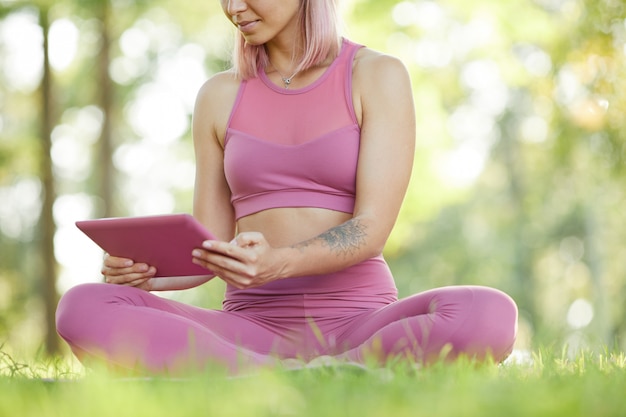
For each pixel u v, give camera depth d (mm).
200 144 4012
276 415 2105
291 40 3850
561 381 2684
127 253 3365
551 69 12609
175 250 3219
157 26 16109
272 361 3146
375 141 3664
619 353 3775
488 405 2061
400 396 2217
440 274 27625
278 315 3625
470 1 13344
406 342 3117
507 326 3127
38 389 2598
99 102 15812
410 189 13250
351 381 2514
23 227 23469
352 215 3691
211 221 3994
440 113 13641
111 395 2244
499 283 27266
